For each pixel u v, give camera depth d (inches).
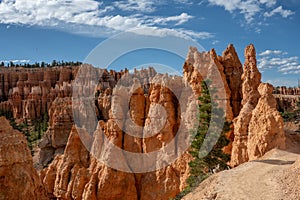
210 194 1127.6
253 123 1464.1
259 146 1406.3
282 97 4050.2
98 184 1808.6
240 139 1537.9
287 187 1008.2
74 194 1881.2
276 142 1381.6
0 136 1251.8
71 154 2063.2
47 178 2101.4
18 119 5265.8
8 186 1180.5
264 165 1242.0
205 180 1296.8
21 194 1185.4
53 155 2989.7
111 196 1777.8
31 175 1273.4
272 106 1470.2
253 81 1728.6
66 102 3447.3
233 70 1937.7
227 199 1044.5
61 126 3048.7
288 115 3009.4
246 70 1764.3
